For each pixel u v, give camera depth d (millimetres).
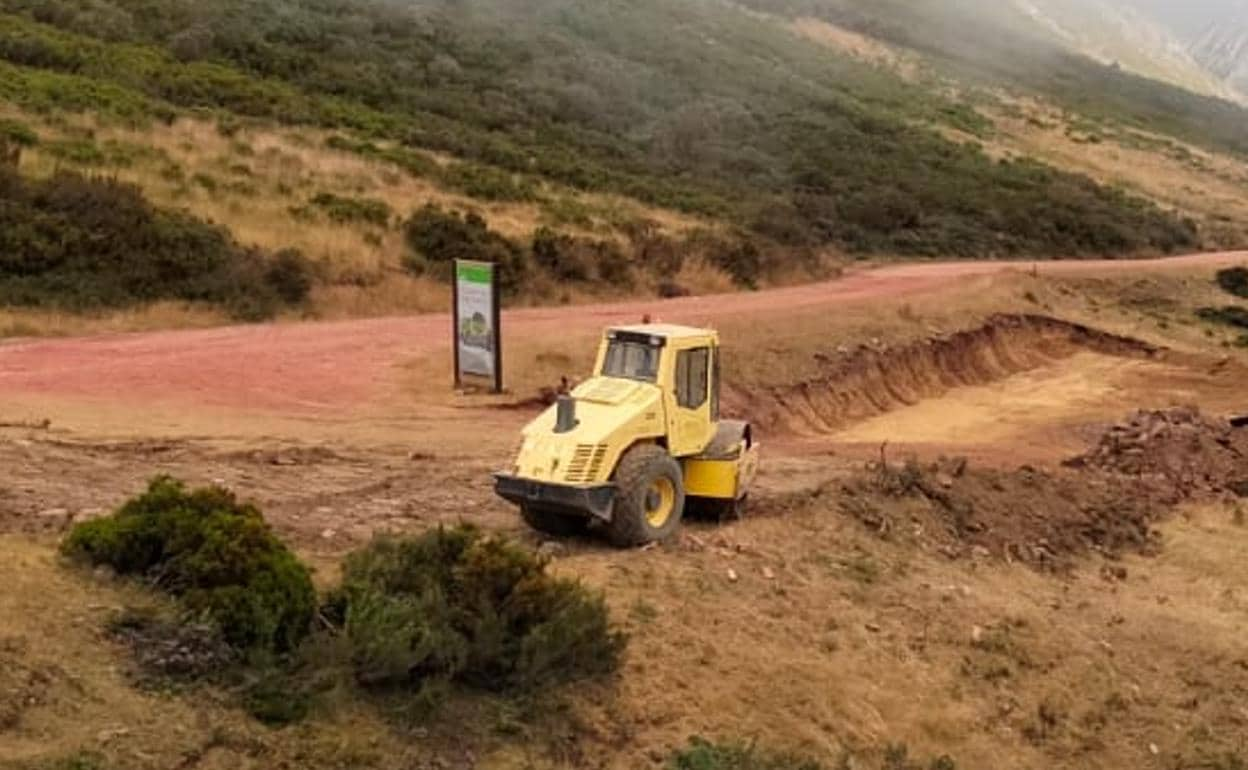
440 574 9820
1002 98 106938
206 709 7691
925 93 97375
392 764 8023
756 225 46406
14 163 27484
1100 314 43969
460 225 32156
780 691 10805
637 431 12438
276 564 8727
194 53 45812
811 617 12352
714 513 14305
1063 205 65750
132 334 23375
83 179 27078
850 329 32438
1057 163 84812
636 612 11133
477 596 9500
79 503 11148
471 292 20797
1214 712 13445
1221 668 14508
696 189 50562
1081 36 198625
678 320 29250
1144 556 18578
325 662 8391
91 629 7977
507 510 13414
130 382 18969
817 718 10680
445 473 14852
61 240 25281
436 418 18609
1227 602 16953
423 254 31219
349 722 8180
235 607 8375
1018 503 18219
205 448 14773
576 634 9609
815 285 41844
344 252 29406
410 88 50969
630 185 46281
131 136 33125
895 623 13039
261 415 17547
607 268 34812
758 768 9242
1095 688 13234
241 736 7594
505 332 25219
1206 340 43094
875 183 61031
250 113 40625
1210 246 71125
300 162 35438
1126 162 92312
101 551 8820
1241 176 98375
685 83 69125
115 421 16062
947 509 17031
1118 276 49312
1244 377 36969
